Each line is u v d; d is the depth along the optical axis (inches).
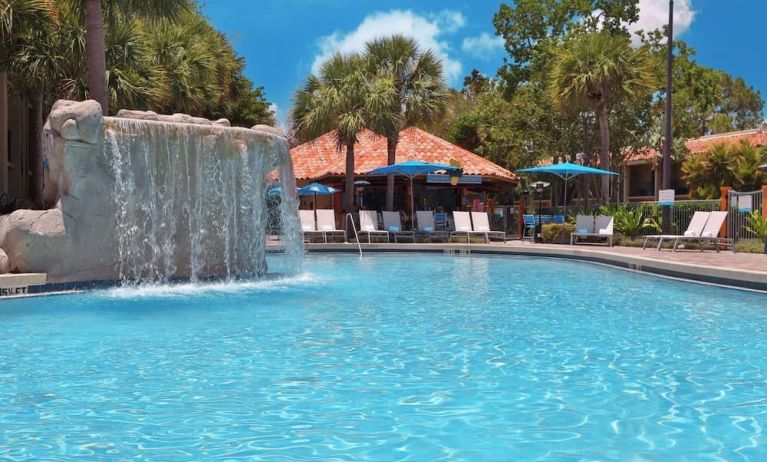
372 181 1197.7
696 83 1460.4
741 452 121.6
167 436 130.3
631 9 1360.7
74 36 725.3
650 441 127.6
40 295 346.3
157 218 403.5
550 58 1305.4
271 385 168.4
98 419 140.9
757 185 1391.5
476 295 365.7
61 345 219.0
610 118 1266.0
